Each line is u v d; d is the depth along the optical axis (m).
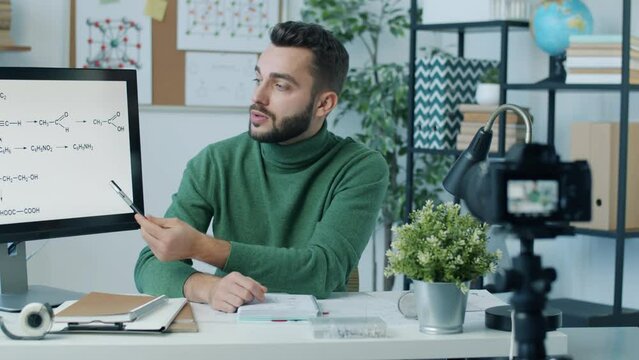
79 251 3.75
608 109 3.58
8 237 1.64
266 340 1.41
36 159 1.68
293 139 1.96
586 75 3.18
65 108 1.71
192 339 1.41
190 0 3.82
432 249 1.45
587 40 3.17
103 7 3.72
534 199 0.94
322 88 1.93
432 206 1.49
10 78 1.65
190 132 3.88
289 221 1.98
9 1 3.41
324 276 1.81
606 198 3.22
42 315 1.39
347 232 1.89
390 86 3.91
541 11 3.35
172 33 3.81
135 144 1.79
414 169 4.21
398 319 1.59
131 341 1.39
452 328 1.47
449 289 1.46
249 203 2.01
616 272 3.16
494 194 0.95
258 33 3.92
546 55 3.83
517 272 1.02
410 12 3.76
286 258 1.79
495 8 3.44
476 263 1.46
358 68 4.11
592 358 1.50
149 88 3.80
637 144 3.25
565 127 3.76
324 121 2.00
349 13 4.02
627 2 3.06
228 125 3.93
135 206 1.73
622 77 3.08
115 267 3.81
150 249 1.90
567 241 3.76
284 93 1.89
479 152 1.47
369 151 2.03
